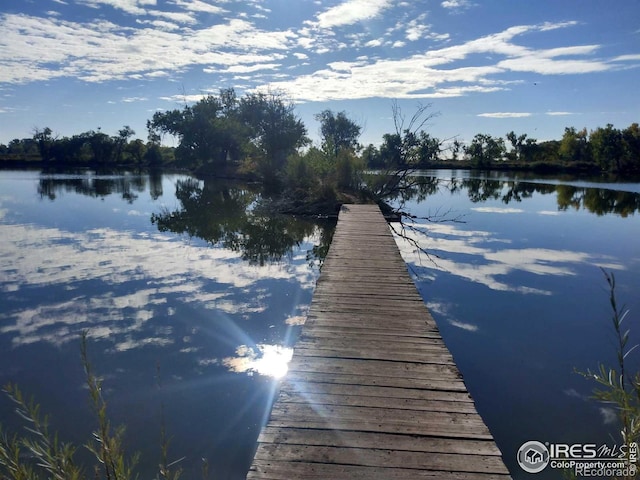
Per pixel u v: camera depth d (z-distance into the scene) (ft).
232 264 32.27
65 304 23.35
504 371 16.63
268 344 18.71
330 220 52.11
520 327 20.68
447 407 9.92
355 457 8.18
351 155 65.87
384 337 13.80
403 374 11.45
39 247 36.91
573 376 16.26
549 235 44.96
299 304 23.45
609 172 153.99
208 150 139.13
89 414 13.83
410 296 17.95
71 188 92.89
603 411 14.10
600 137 151.74
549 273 30.19
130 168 182.70
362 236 31.81
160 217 54.75
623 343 4.58
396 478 7.64
